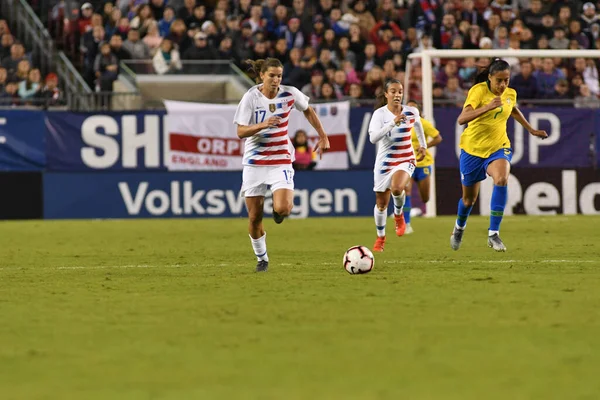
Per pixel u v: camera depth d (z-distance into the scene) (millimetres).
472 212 73312
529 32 83875
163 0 87250
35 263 41719
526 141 73125
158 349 21438
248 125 33906
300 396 17156
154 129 71625
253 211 35281
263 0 86188
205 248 48031
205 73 80562
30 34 84812
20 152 70688
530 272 35344
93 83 81938
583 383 18000
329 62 79938
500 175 40781
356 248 35156
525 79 76250
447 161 72500
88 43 82562
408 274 34906
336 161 72375
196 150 71938
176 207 71875
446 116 72375
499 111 40250
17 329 24219
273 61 33969
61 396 17406
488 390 17516
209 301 28500
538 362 19766
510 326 23750
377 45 84125
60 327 24422
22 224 66875
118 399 17156
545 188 73312
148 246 49562
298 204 72250
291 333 23062
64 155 71188
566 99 75938
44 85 79188
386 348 21219
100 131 71375
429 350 20984
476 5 87125
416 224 63688
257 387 17891
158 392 17625
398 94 45594
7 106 75688
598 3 86812
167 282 33625
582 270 35938
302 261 40750
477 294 29281
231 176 72250
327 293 29859
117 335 23203
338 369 19281
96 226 64500
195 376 18859
